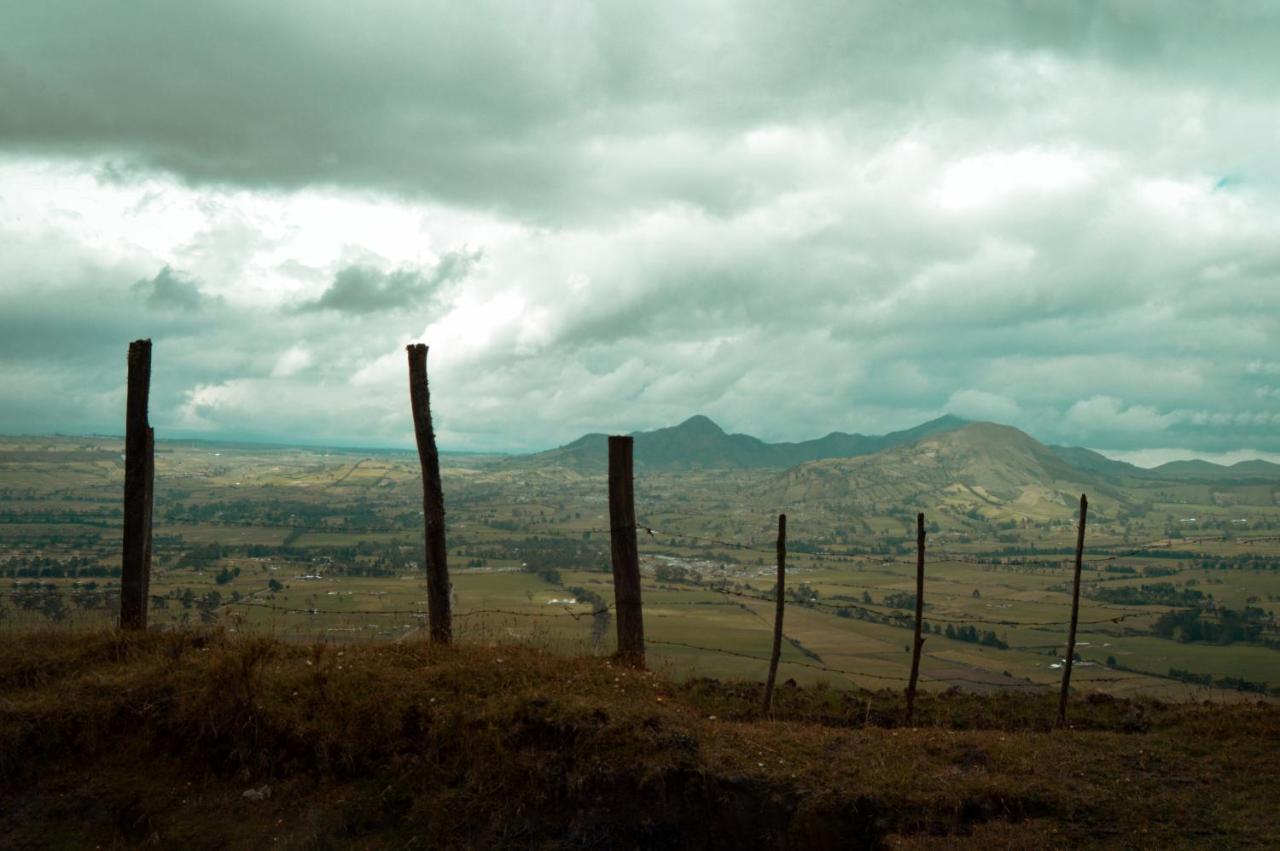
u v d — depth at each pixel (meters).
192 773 9.25
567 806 8.87
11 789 8.99
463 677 10.41
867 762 9.62
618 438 12.66
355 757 9.36
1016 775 9.40
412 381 12.62
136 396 12.49
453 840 8.62
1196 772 9.51
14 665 10.55
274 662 10.64
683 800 8.92
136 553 12.44
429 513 12.54
